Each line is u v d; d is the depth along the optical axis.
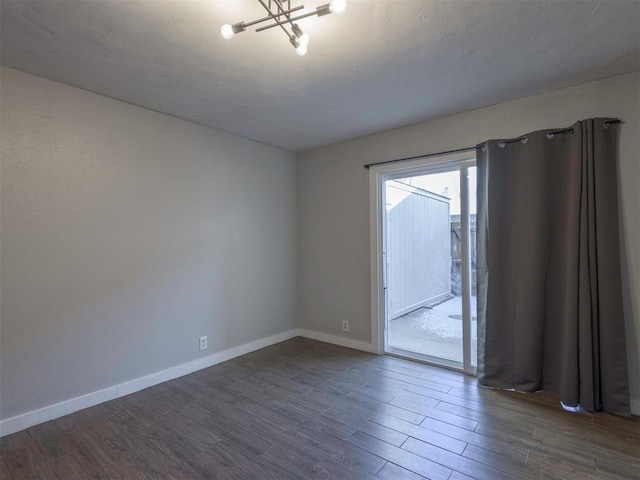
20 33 1.87
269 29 1.86
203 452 2.02
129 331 2.82
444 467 1.87
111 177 2.72
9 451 2.04
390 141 3.55
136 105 2.87
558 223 2.63
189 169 3.26
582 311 2.42
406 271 3.64
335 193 4.04
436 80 2.47
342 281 3.99
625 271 2.41
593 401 2.39
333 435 2.18
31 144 2.33
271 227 4.09
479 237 2.97
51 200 2.42
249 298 3.83
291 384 2.95
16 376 2.26
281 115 3.12
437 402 2.60
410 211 3.56
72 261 2.51
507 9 1.71
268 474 1.83
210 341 3.42
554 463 1.88
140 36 1.91
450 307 3.32
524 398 2.65
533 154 2.68
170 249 3.11
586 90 2.54
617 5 1.68
